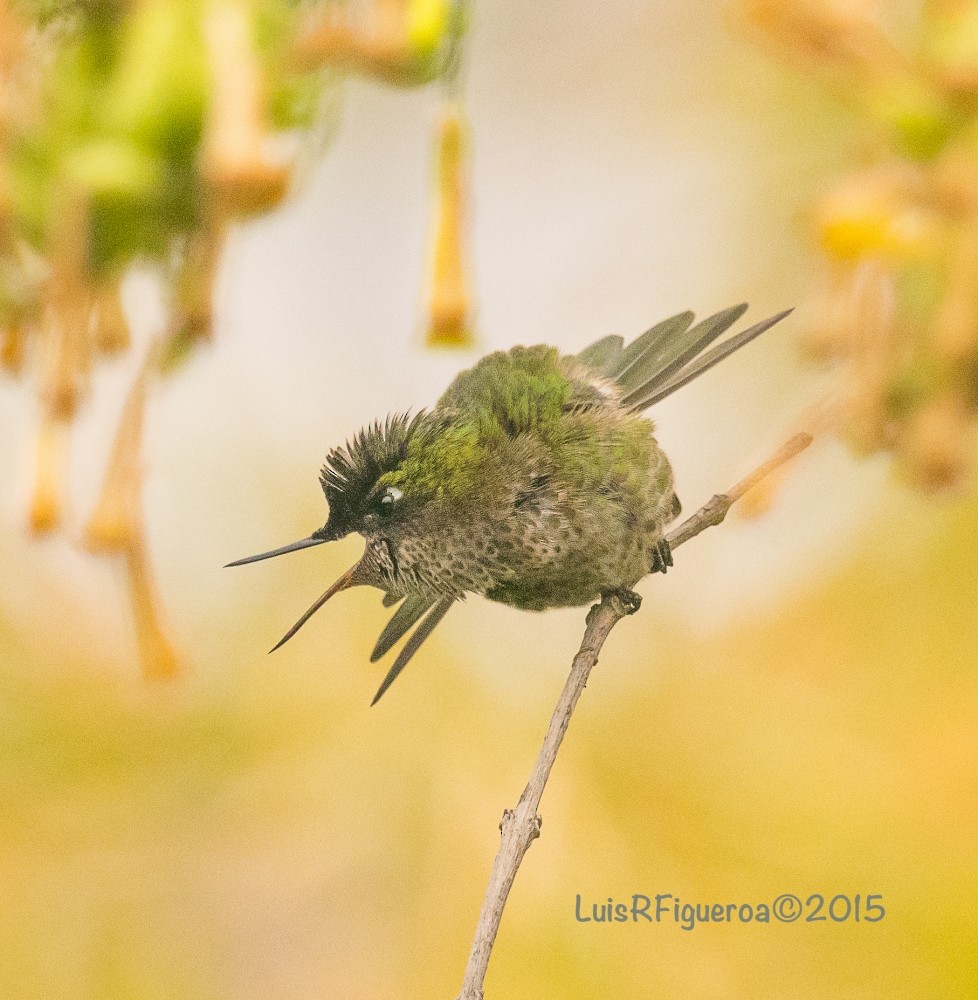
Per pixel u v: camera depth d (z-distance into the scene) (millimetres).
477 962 3410
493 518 3469
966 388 3396
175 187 2871
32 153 2910
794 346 3514
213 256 2941
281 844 3502
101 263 2932
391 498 3465
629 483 3473
